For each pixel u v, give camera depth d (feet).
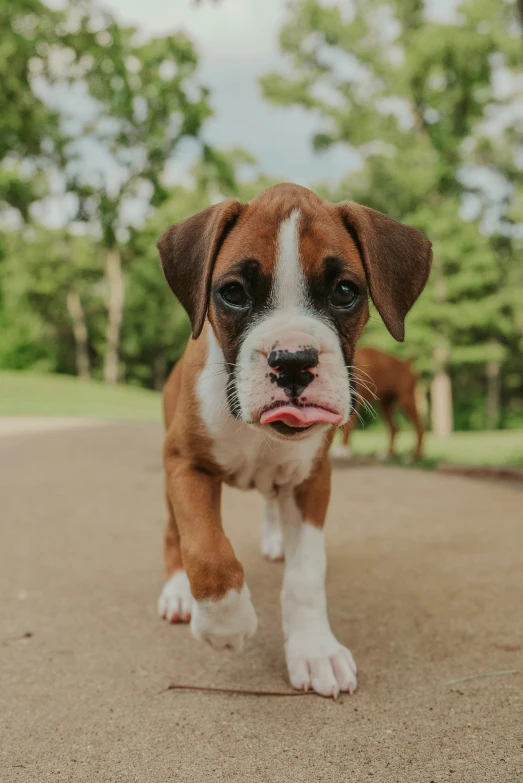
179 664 2.30
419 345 19.17
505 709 2.02
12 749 1.91
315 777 1.78
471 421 27.35
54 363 35.29
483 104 20.61
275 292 2.13
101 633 2.52
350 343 2.21
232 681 2.20
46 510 4.39
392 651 2.34
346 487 4.99
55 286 30.12
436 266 19.27
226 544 2.17
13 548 3.50
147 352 36.81
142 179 20.47
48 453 7.18
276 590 2.82
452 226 19.12
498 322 20.26
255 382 2.03
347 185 20.49
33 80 15.79
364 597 2.72
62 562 3.26
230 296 2.17
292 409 2.00
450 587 2.80
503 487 4.92
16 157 17.31
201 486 2.32
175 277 2.33
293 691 2.14
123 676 2.24
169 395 2.81
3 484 5.36
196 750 1.89
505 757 1.83
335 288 2.16
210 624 2.11
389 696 2.10
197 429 2.35
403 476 5.56
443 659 2.28
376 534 3.55
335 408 2.04
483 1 18.99
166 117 19.81
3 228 25.00
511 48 19.02
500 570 2.96
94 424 10.91
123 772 1.82
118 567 3.17
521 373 27.53
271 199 2.23
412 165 19.66
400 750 1.87
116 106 18.97
